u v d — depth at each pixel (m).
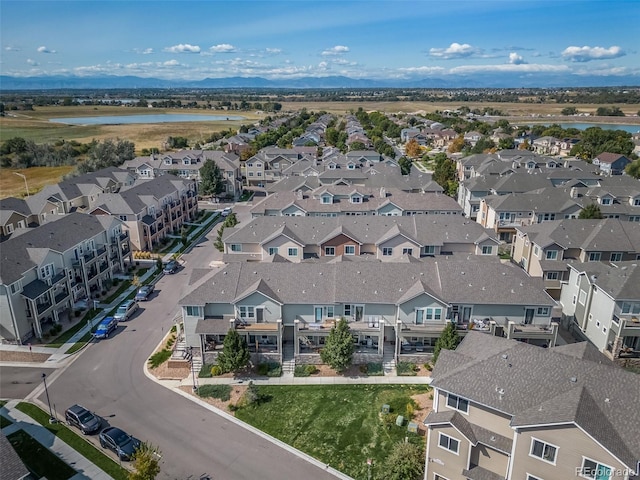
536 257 62.16
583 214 74.94
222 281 48.47
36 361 47.97
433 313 46.22
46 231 58.78
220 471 33.69
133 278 68.62
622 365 45.78
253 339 47.97
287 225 66.56
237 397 42.16
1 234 77.75
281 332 46.25
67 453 35.44
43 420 39.06
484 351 33.59
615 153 142.75
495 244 63.16
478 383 30.39
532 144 183.75
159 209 85.62
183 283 67.38
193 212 101.00
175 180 96.38
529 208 79.88
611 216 78.88
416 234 64.44
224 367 44.00
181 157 124.50
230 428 38.22
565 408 26.05
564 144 166.88
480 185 94.19
